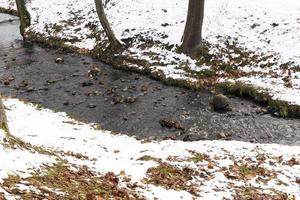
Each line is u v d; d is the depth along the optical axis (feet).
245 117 58.34
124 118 58.13
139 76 76.23
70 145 39.96
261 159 39.32
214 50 77.51
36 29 107.86
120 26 93.45
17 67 82.28
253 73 70.90
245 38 78.95
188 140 51.42
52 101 64.44
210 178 34.14
